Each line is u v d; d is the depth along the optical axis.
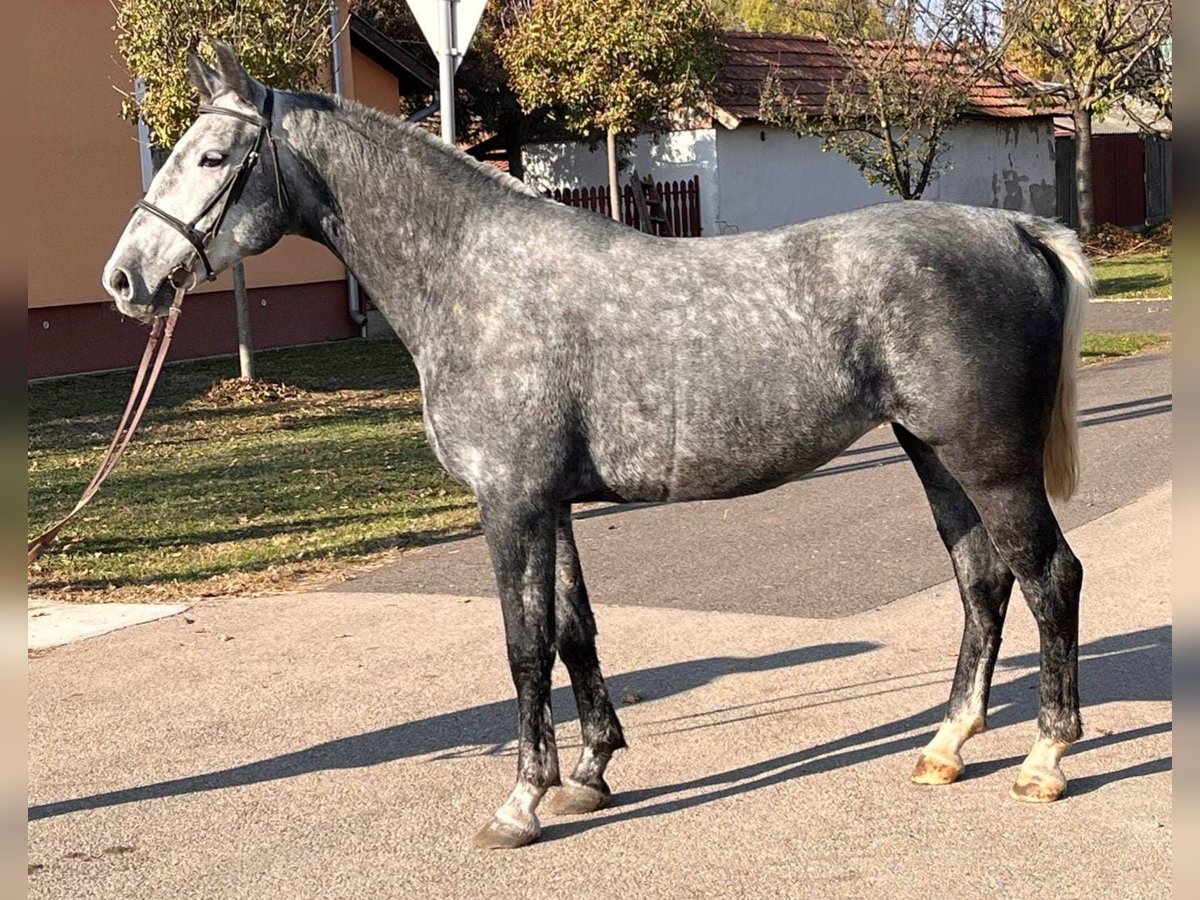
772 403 4.86
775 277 4.92
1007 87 34.16
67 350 18.00
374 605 8.36
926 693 6.33
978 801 5.14
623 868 4.74
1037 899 4.34
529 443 4.84
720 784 5.46
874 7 25.95
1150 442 11.71
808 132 26.25
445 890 4.66
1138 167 38.97
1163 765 5.36
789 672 6.73
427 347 5.03
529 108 22.86
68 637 8.01
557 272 4.93
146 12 14.97
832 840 4.87
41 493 11.86
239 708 6.69
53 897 4.75
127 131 18.47
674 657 7.07
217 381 17.16
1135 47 31.73
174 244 5.01
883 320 4.86
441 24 7.75
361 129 5.11
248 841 5.17
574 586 5.24
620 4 20.81
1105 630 7.07
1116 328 19.30
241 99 5.06
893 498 10.48
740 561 8.91
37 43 17.36
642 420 4.88
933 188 31.75
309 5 15.71
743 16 54.62
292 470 12.49
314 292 21.23
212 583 9.09
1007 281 4.88
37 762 6.11
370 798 5.53
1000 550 4.98
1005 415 4.83
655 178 27.83
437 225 5.03
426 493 11.43
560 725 6.32
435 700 6.64
